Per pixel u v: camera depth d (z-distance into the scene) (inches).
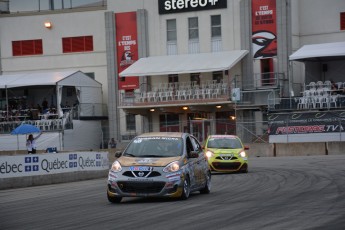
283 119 4845.0
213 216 1417.3
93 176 3166.8
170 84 5846.5
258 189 2092.8
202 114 5728.3
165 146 1843.0
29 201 2015.3
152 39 6048.2
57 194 2249.0
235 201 1726.1
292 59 5103.3
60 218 1503.4
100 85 6230.3
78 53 6481.3
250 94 5502.0
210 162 3026.6
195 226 1270.9
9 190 2546.8
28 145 4220.0
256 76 5669.3
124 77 5979.3
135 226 1302.9
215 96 5462.6
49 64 6565.0
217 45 5836.6
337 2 5787.4
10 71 6648.6
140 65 5733.3
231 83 5502.0
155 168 1717.5
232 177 2760.8
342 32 5772.6
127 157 1801.2
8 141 5605.3
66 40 6535.4
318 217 1354.6
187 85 5762.8
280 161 3919.8
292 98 5078.7
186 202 1728.6
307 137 4702.3
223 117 5679.1
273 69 5644.7
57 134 5570.9
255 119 5526.6
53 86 5861.2
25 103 6215.6
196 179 1879.9
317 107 4938.5
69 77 5821.9
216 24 5851.4
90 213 1571.1
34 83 5644.7
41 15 6584.6
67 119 5679.1
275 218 1355.8
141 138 1889.8
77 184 2773.1
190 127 5364.2
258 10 5679.1
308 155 4530.0
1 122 5664.4
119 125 6112.2
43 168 2797.7
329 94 5044.3
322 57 5231.3
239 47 5753.0
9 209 1782.7
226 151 3038.9
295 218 1347.2
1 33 6673.2
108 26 6166.3
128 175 1721.2
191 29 5944.9
